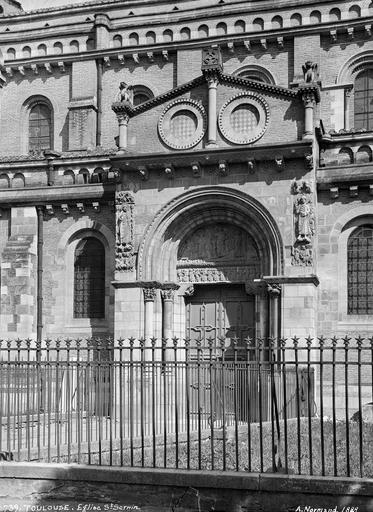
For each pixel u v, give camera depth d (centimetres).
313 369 2308
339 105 3169
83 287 2781
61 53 3569
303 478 1215
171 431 1988
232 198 2486
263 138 2453
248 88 2481
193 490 1266
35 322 2772
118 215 2592
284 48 3284
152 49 3428
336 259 2503
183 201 2531
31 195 2811
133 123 2602
